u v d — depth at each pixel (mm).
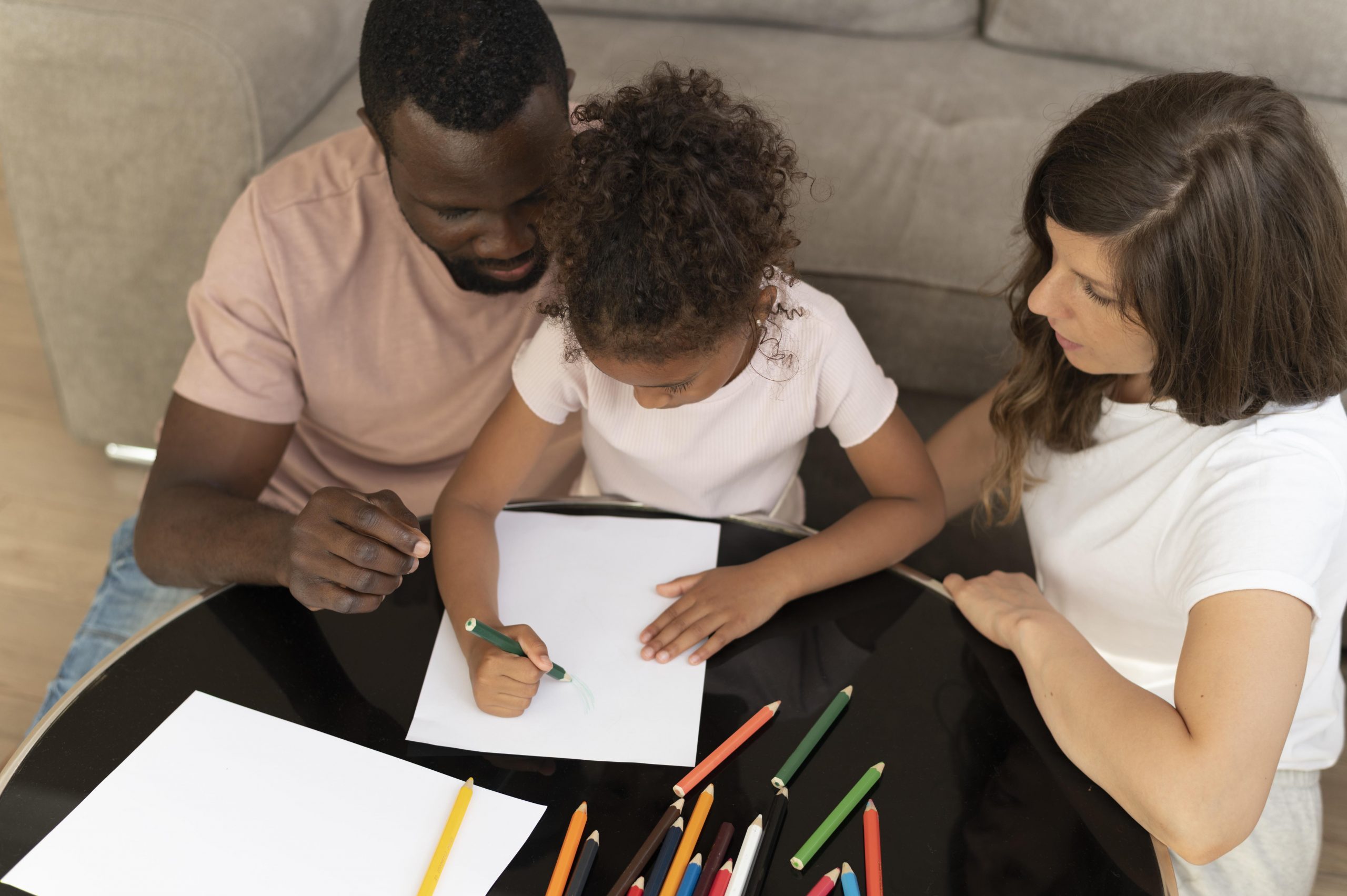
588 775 805
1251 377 893
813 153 1673
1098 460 1059
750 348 996
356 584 886
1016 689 896
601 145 826
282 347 1205
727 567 980
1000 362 1634
